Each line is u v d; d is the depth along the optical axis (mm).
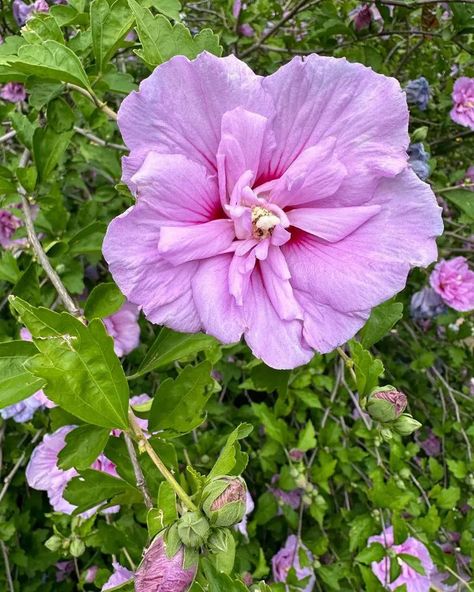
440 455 402
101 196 328
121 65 362
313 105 133
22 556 312
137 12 154
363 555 265
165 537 124
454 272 354
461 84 358
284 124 135
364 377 175
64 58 166
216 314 130
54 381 137
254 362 225
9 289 318
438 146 409
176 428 167
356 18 319
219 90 127
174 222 130
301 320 139
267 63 388
